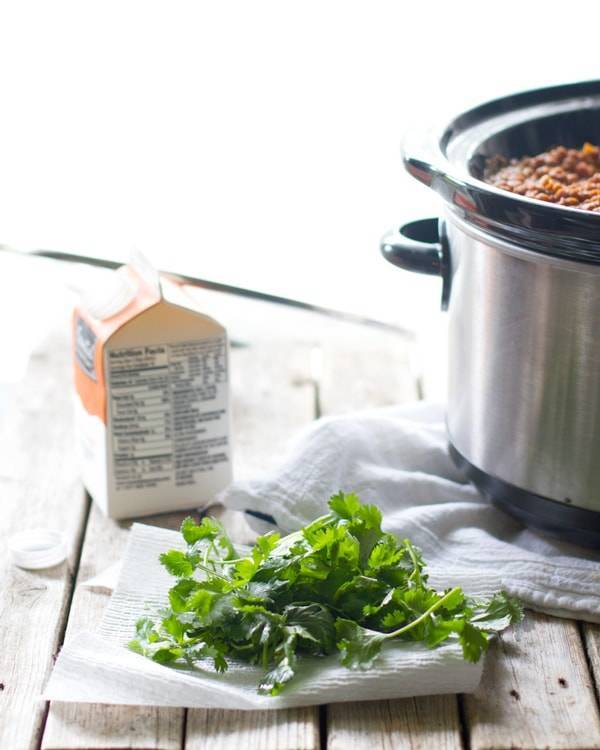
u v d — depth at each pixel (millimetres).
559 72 1584
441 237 1200
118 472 1228
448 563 1188
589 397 1132
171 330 1208
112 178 1677
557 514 1173
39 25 1651
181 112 1662
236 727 1066
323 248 1660
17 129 1681
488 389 1178
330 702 1074
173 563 1111
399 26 1609
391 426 1273
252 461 1301
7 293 1649
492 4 1584
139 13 1644
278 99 1639
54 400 1372
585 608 1144
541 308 1127
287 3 1624
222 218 1665
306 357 1438
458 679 1075
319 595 1109
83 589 1174
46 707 1087
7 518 1245
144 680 1072
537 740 1062
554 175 1209
